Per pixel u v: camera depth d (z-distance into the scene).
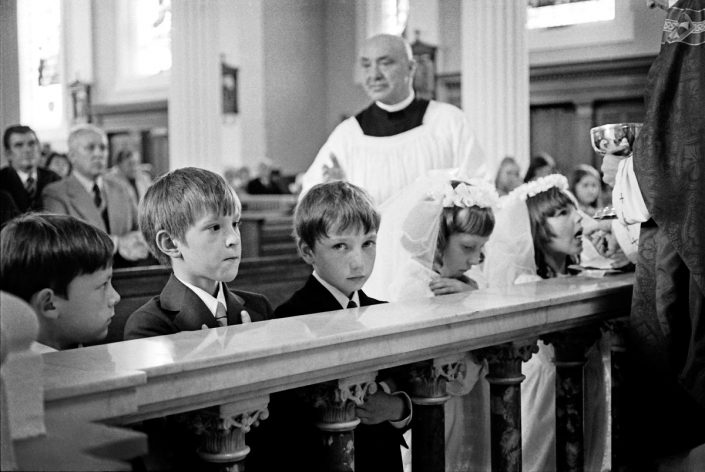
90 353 1.53
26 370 1.23
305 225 2.46
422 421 2.16
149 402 1.43
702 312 2.56
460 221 3.13
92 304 1.78
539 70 12.83
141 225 2.28
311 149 21.59
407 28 17.84
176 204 2.18
